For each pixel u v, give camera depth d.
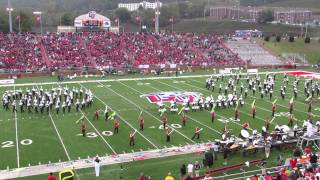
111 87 46.22
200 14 160.12
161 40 69.88
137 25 136.12
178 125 30.25
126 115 33.22
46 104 34.47
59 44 63.31
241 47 72.81
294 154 23.41
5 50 59.28
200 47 69.62
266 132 25.67
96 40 66.06
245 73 58.78
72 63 58.62
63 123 30.75
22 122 31.05
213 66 63.62
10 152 24.33
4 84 48.22
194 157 23.70
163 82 49.88
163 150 24.86
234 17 152.88
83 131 27.44
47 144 25.81
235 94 38.97
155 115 33.22
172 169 21.91
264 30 111.62
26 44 61.81
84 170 21.77
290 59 69.81
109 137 27.30
